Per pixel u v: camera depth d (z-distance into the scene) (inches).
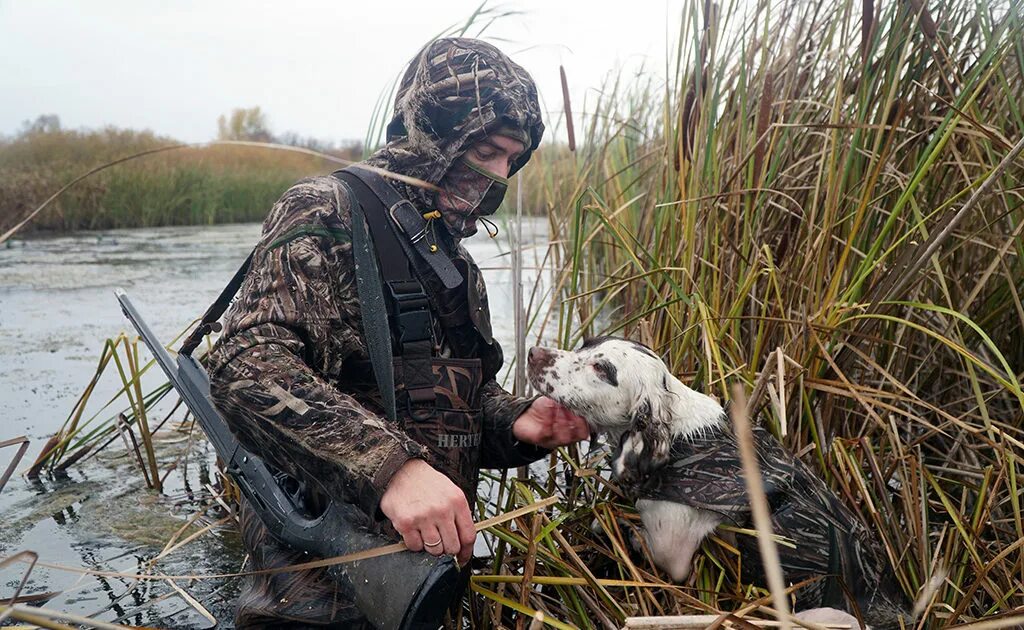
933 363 127.5
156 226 559.5
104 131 601.0
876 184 116.1
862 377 119.7
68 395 178.2
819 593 92.0
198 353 189.6
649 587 96.7
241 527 96.6
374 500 72.2
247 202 604.7
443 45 86.4
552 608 96.7
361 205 84.8
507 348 215.6
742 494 92.8
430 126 85.7
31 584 104.3
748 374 110.3
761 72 120.3
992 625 63.3
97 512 127.2
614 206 165.6
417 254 86.5
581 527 110.3
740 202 118.6
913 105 113.6
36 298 273.6
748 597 93.0
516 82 86.8
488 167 87.8
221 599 101.5
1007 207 109.4
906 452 110.7
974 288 116.9
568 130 125.0
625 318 138.3
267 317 77.8
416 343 85.4
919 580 98.7
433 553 71.2
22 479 139.9
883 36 110.4
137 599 101.0
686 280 118.6
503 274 332.8
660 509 97.6
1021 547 91.2
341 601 81.5
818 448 107.0
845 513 95.6
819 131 119.8
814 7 119.9
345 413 74.3
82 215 528.4
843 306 107.0
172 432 164.1
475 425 89.9
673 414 99.9
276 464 78.3
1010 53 113.2
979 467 114.0
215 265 355.3
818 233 116.8
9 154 566.9
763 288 121.0
